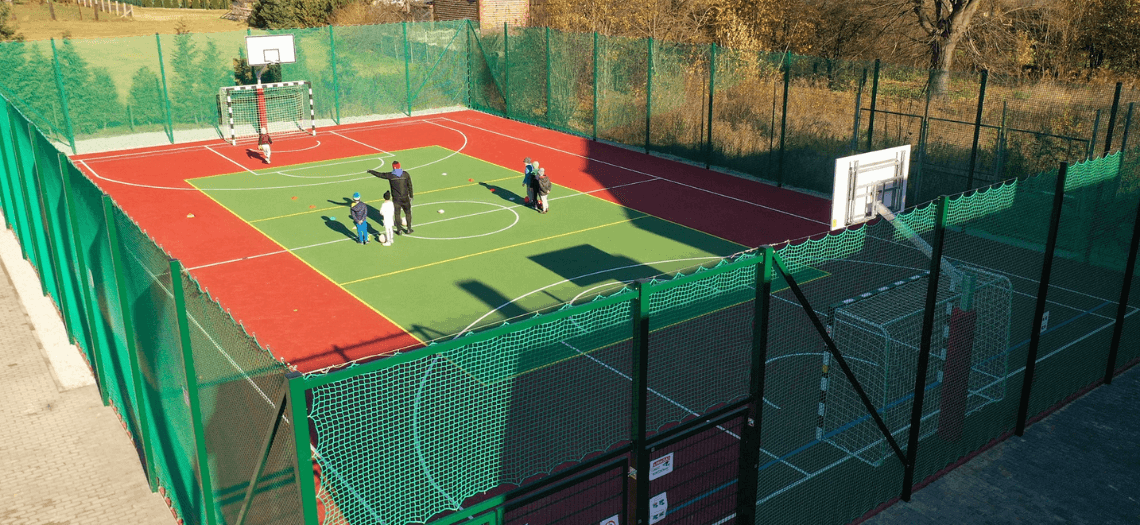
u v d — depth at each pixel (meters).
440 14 45.66
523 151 31.81
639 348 7.06
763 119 26.97
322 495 8.88
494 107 39.16
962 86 22.72
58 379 13.41
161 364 8.63
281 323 16.08
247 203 24.67
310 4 58.16
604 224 22.56
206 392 7.45
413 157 30.91
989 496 10.25
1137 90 22.59
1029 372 11.22
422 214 23.61
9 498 10.35
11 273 17.92
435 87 39.69
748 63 27.03
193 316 7.37
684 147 29.94
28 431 11.89
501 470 9.70
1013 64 41.09
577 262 19.50
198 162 29.95
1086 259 15.42
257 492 6.69
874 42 46.25
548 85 35.34
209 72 34.56
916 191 23.78
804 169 26.05
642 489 7.61
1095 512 9.97
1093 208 15.02
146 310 8.70
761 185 26.86
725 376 12.70
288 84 33.97
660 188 26.39
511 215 23.48
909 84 23.16
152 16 74.56
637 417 7.30
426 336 15.47
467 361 12.70
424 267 19.23
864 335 13.83
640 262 19.50
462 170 28.89
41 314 15.91
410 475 9.30
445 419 10.67
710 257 19.83
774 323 14.58
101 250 10.12
